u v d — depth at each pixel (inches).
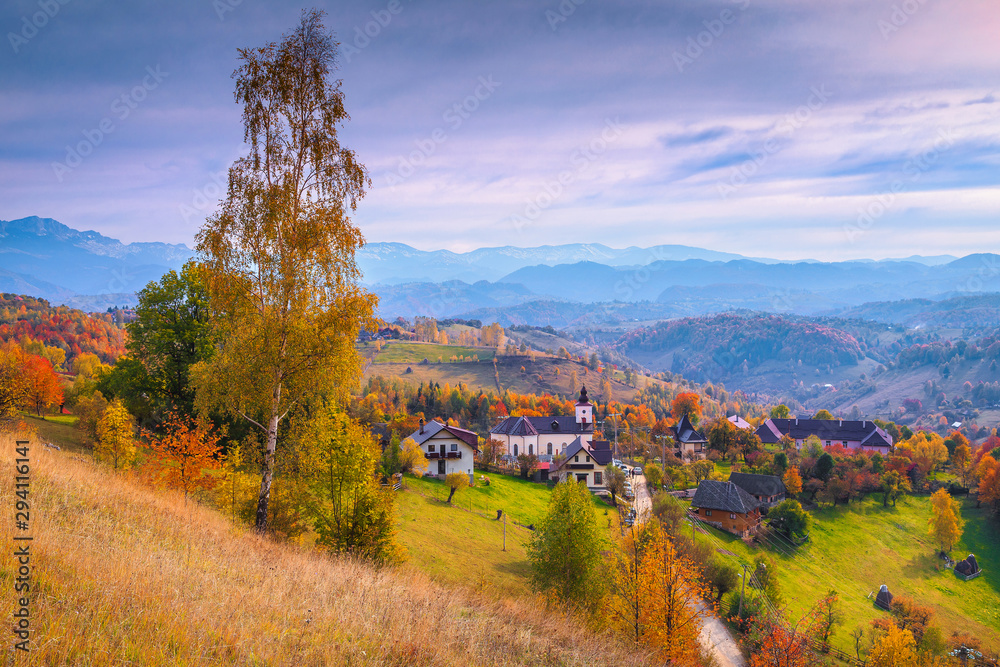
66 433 1758.1
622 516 2662.4
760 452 4557.1
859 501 3678.6
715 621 1766.7
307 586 556.1
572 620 698.2
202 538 671.8
